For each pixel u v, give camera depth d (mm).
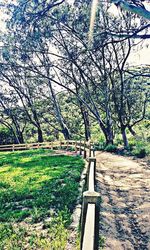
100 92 39281
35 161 20266
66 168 15898
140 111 46062
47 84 41125
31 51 31172
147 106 49062
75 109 53562
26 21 14859
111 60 35375
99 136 53438
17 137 47375
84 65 34312
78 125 54688
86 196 4781
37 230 7266
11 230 7238
